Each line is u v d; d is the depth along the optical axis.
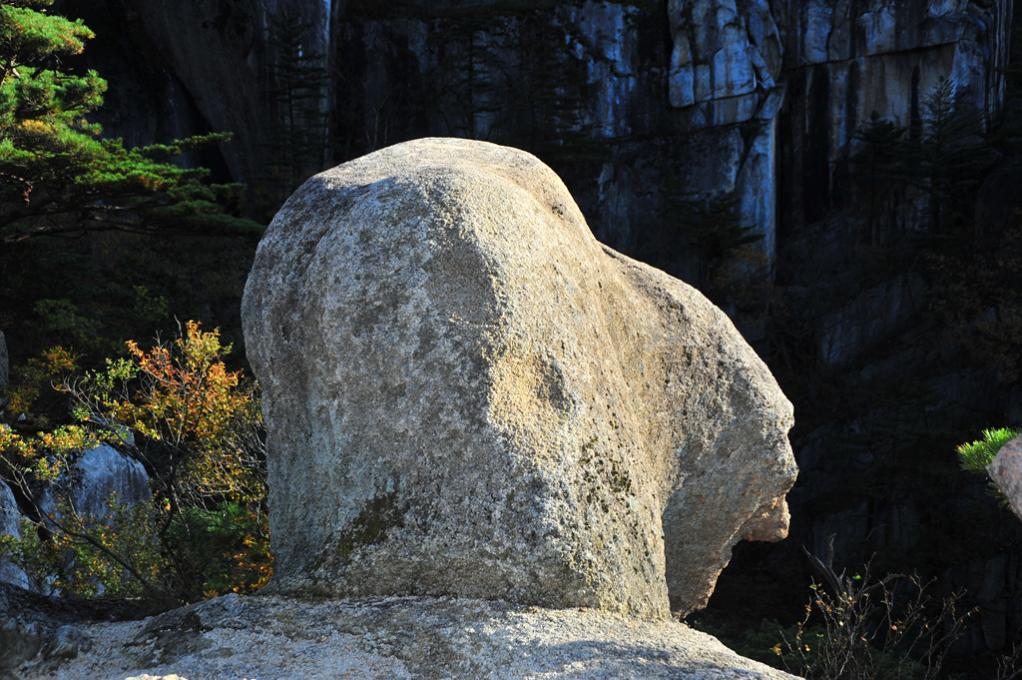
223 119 33.34
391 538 3.48
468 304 3.62
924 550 25.11
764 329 33.94
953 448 26.66
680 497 4.29
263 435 8.48
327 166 35.62
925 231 34.94
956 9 34.72
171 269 24.25
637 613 3.54
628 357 4.20
